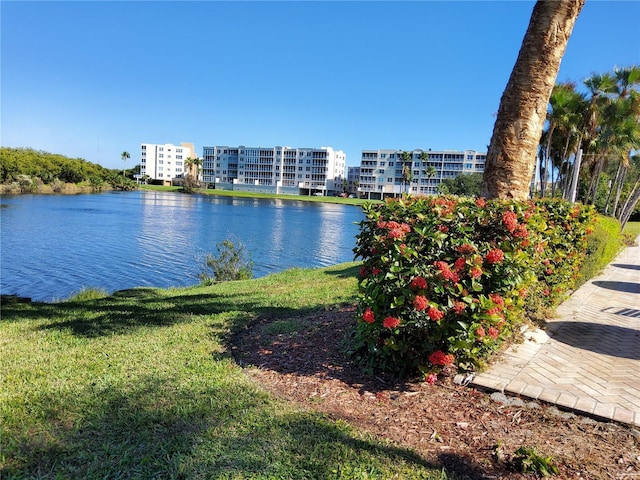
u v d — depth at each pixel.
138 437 2.63
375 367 3.65
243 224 37.88
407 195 4.13
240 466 2.33
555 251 5.61
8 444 2.55
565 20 4.72
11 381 3.61
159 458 2.41
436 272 3.17
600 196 36.50
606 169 34.62
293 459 2.40
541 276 5.33
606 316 5.75
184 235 28.25
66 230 28.31
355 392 3.32
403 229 3.30
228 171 135.38
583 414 2.92
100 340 4.96
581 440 2.62
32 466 2.35
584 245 6.86
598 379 3.53
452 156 110.88
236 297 7.84
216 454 2.44
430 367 3.39
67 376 3.71
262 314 6.13
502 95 5.15
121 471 2.30
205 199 82.06
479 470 2.32
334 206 86.00
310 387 3.43
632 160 34.19
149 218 39.03
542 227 4.28
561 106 22.34
